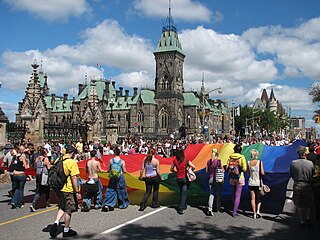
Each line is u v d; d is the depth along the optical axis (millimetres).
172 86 139125
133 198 16031
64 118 166250
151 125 139500
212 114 150625
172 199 15734
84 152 25719
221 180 13258
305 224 11312
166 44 142000
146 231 10688
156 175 13938
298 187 11492
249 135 114875
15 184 14461
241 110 156750
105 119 154625
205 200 15875
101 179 15602
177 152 13469
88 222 11789
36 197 13781
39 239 9812
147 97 141125
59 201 10156
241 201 15570
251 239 10000
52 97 171500
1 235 10211
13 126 34156
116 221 11945
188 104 142875
